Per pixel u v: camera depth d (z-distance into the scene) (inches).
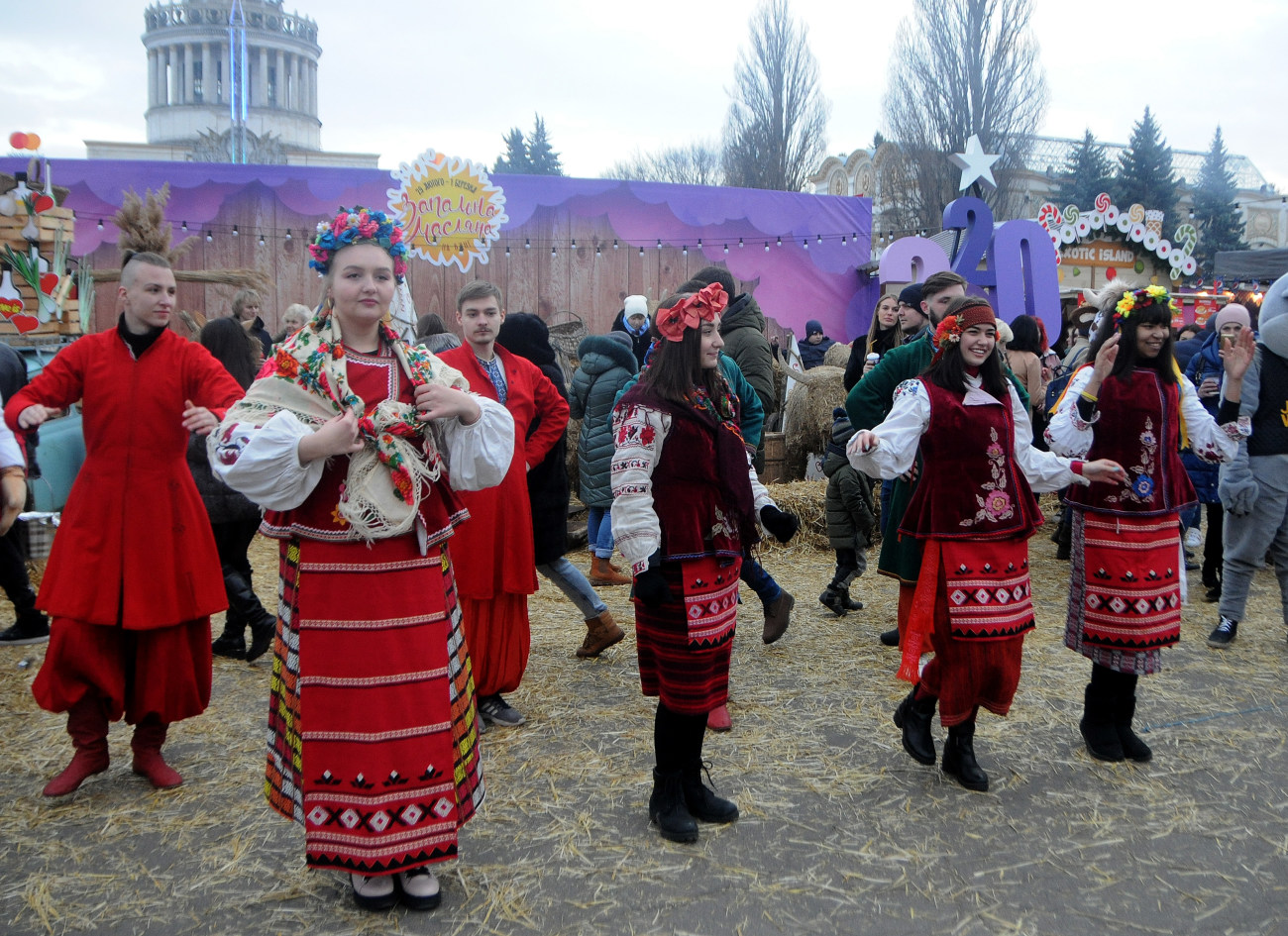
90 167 381.1
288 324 276.8
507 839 113.1
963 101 1091.9
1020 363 243.3
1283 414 185.2
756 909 99.3
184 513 125.6
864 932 95.7
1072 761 136.3
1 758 135.4
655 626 112.3
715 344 111.3
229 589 172.4
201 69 2541.8
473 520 140.4
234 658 179.2
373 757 92.7
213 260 400.2
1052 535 294.5
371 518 91.4
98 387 123.8
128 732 144.9
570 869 106.4
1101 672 137.5
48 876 104.3
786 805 121.9
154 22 2519.7
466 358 149.1
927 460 126.4
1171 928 96.8
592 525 235.3
